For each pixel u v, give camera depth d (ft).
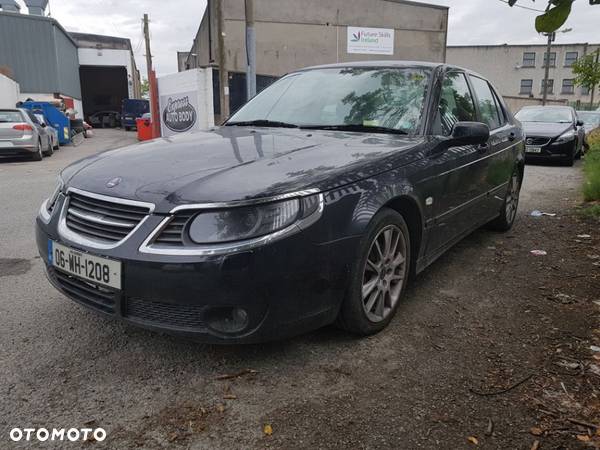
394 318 10.94
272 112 13.46
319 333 10.14
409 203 10.52
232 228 7.77
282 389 8.29
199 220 7.82
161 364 9.02
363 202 9.11
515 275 13.78
